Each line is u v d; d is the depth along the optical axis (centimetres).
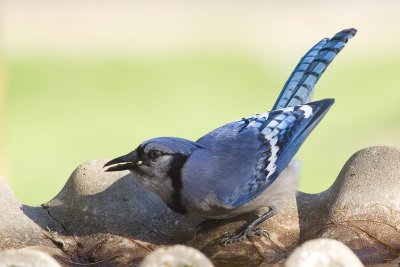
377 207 580
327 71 1973
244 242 606
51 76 1956
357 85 1875
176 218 641
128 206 620
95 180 626
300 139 660
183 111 1777
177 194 627
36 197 1395
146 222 621
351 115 1697
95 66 2030
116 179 629
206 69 2030
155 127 1691
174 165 624
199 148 639
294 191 648
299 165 669
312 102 677
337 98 1798
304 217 623
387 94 1811
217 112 1772
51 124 1686
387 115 1691
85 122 1700
